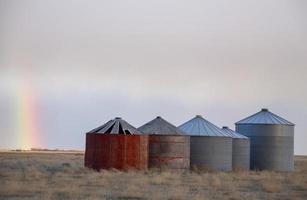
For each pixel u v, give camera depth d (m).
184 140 177.12
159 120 183.00
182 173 170.88
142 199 96.12
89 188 112.88
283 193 116.88
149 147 174.88
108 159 168.38
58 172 157.88
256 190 121.62
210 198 99.44
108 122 179.25
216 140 191.75
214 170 190.00
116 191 108.06
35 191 103.56
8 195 97.19
